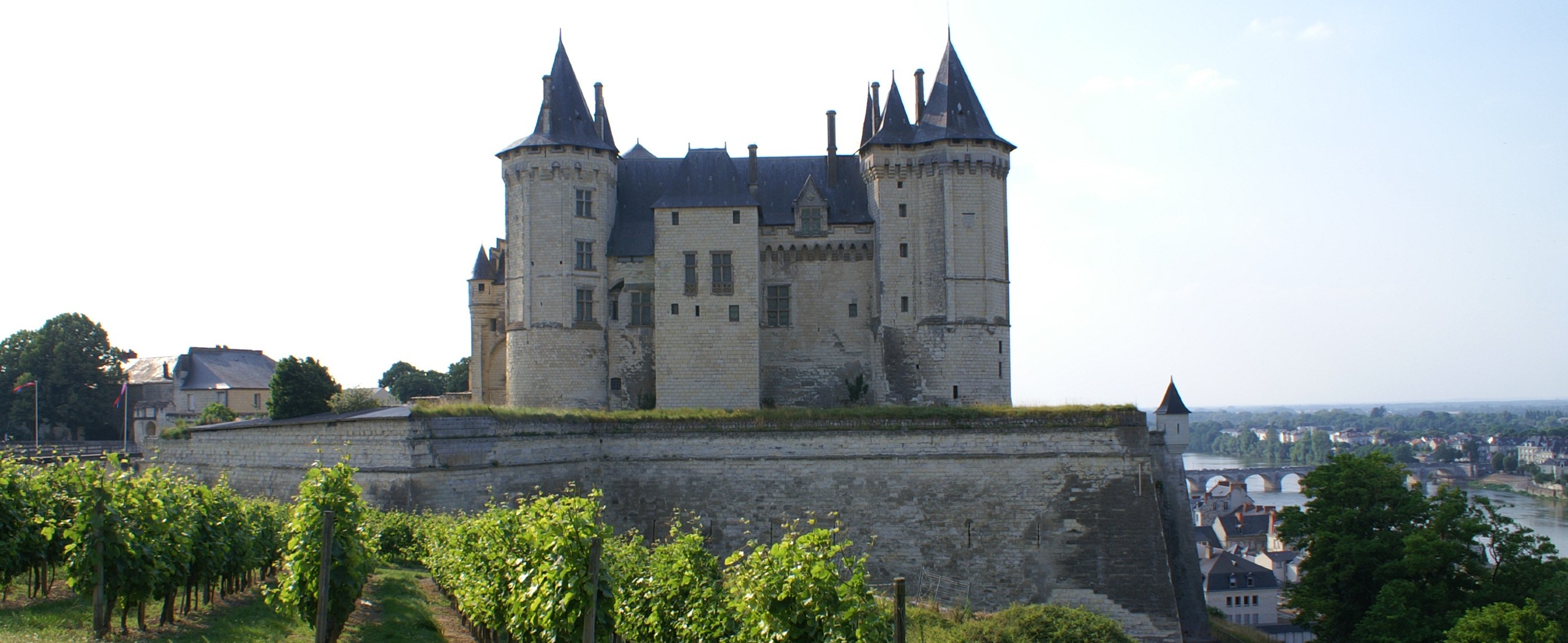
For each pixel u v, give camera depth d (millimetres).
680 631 23906
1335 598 54969
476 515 42656
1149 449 56594
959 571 53031
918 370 64750
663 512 55000
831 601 19234
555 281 65125
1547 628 44219
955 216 64875
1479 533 54219
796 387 67750
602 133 69875
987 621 44094
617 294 67500
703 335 65188
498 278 74250
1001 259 66062
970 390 64125
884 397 65375
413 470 47781
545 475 53281
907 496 54031
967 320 64375
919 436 54500
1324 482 57219
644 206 70250
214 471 56062
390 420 48656
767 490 54688
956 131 65062
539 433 53469
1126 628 51312
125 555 24016
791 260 68562
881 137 66562
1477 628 45312
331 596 24750
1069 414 53906
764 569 19875
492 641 29328
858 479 54375
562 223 65375
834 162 71250
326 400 70500
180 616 27703
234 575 30234
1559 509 167625
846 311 68250
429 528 40656
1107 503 52812
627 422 56219
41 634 23156
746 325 65250
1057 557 52562
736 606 20969
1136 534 52281
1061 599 52031
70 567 23797
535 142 65562
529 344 65062
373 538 35906
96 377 102438
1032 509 53250
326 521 24062
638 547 31031
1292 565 116625
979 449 54094
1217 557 105625
